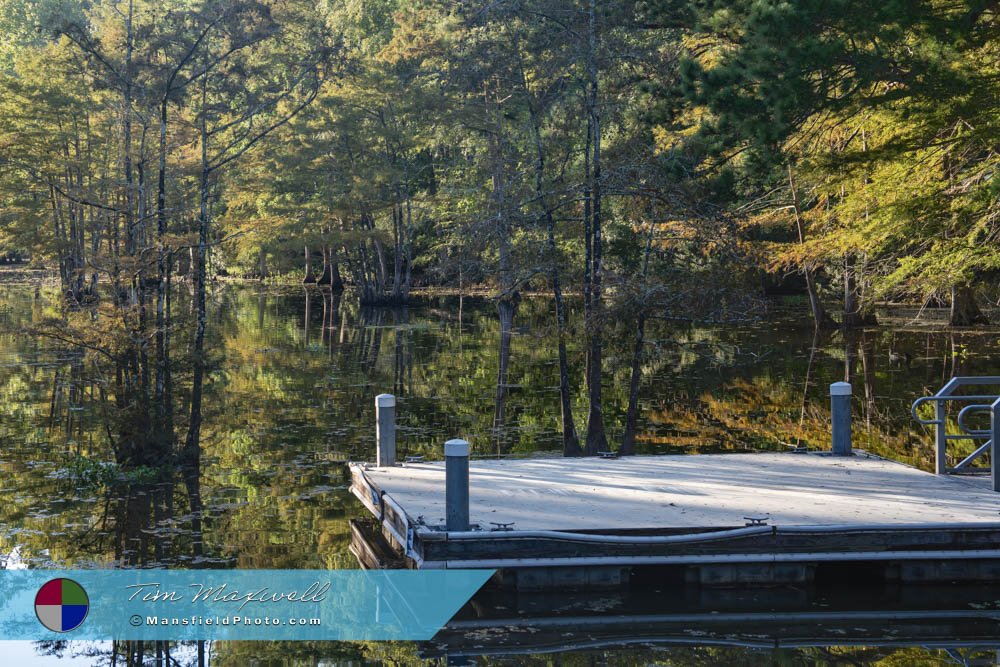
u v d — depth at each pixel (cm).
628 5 1666
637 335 1551
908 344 3178
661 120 1644
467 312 4991
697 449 1597
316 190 5644
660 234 1650
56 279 7388
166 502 1313
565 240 2048
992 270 2791
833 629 836
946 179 2223
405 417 2003
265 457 1617
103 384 1570
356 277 6781
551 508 1015
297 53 1988
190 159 3003
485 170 1980
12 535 1145
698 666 760
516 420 1966
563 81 1717
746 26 1495
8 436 1781
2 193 4697
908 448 1611
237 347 3266
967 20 1548
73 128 4966
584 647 802
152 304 1684
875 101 1623
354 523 1198
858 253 2881
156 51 1698
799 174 2144
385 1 6819
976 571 952
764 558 923
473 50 1756
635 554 916
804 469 1231
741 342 3369
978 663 762
